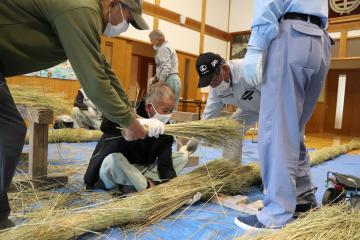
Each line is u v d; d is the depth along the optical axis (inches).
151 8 302.4
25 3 49.4
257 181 99.1
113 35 61.1
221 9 383.6
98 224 59.2
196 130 78.5
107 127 81.4
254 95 89.9
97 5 52.6
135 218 64.3
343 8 306.3
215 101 96.0
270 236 52.2
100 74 52.7
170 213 70.7
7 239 47.9
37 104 90.4
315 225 55.2
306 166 76.2
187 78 351.9
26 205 70.3
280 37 65.5
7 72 53.6
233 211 75.5
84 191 82.2
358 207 69.9
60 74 231.9
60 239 53.1
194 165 122.6
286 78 65.6
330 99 375.2
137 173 78.5
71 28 48.8
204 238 60.8
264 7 62.7
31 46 50.9
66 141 162.7
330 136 332.8
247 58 67.4
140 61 375.9
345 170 134.3
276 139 65.1
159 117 78.6
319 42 67.1
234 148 93.0
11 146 53.4
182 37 338.3
